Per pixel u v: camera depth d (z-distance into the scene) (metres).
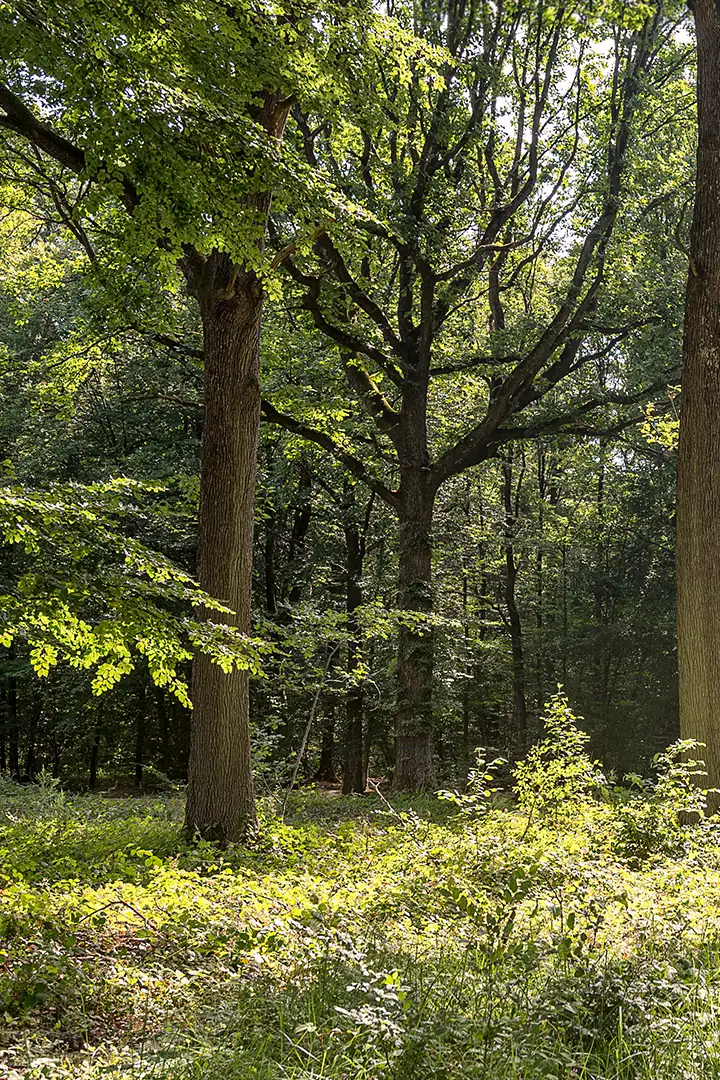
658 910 6.89
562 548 34.09
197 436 26.56
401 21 17.58
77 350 17.58
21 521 7.06
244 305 11.29
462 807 10.03
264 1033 4.55
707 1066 4.18
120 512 8.02
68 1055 4.45
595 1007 4.72
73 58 7.74
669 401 21.09
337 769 35.16
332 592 32.47
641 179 20.25
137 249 9.45
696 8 13.55
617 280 20.81
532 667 34.75
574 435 24.05
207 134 8.08
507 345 21.70
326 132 19.20
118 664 8.52
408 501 21.34
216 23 8.69
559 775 11.91
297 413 20.75
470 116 19.44
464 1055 4.21
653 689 30.94
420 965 5.51
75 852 10.20
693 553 13.18
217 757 11.07
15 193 15.83
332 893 7.66
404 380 21.27
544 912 6.83
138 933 6.21
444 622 15.78
